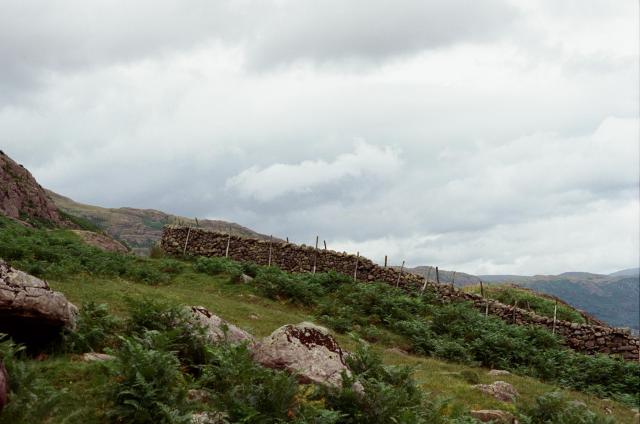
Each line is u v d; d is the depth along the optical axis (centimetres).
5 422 723
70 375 923
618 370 2259
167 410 764
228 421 803
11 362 806
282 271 3119
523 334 2564
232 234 3644
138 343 927
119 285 2156
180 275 2808
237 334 1263
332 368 1076
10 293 967
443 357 2141
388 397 942
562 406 1337
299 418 832
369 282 3166
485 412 1248
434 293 3036
